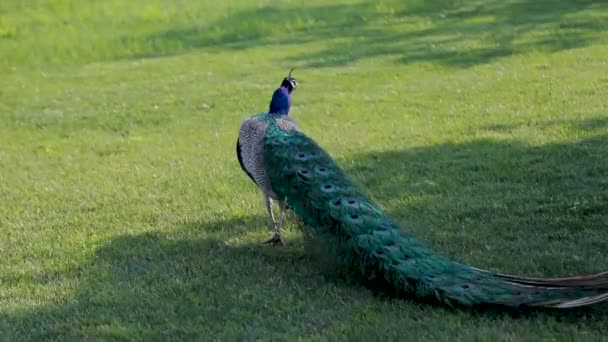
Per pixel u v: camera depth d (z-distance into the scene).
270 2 25.72
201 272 6.82
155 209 8.91
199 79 17.61
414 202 8.37
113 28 23.72
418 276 5.66
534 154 9.75
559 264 6.46
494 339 5.18
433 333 5.36
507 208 7.93
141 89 17.02
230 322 5.78
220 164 10.80
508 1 24.14
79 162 11.61
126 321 5.92
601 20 20.06
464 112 12.68
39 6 25.69
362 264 5.89
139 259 7.27
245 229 7.97
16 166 11.59
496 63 16.52
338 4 25.12
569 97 12.91
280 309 5.98
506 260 6.61
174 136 12.95
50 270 7.15
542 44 17.97
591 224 7.36
